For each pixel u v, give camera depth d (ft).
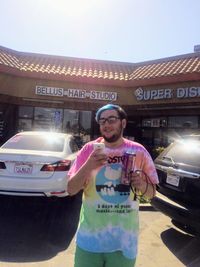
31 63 57.36
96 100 54.29
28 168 22.79
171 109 50.80
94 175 9.47
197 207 17.04
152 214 24.63
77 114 57.67
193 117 49.52
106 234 9.36
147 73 55.01
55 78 53.16
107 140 9.68
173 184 18.56
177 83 48.55
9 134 55.21
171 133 52.65
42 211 24.17
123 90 54.60
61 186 22.93
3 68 50.52
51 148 25.20
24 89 52.95
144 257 17.08
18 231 20.17
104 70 59.16
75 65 59.98
